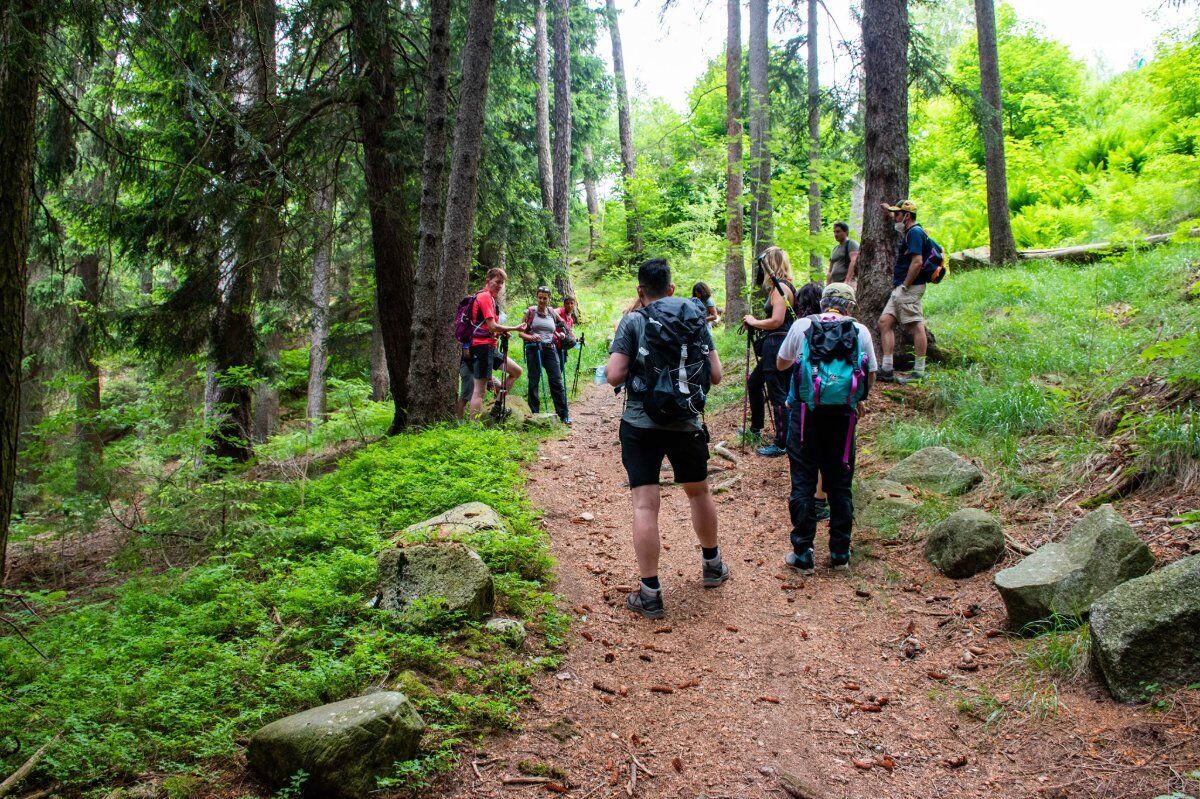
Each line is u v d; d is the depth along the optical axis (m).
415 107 10.87
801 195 14.48
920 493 5.64
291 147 10.30
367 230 12.93
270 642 3.95
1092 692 3.25
